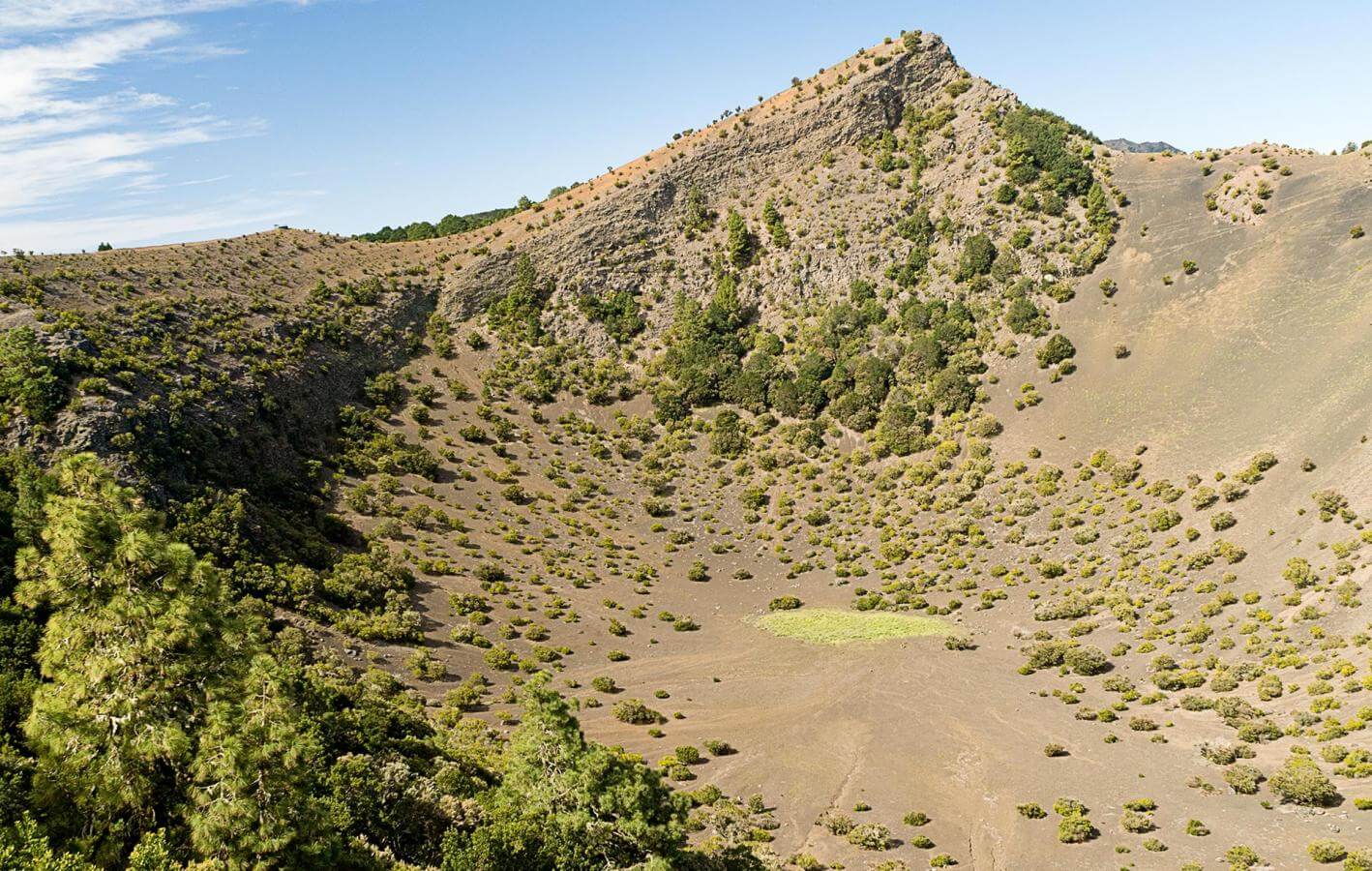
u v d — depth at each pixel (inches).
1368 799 1541.6
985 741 2085.4
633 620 3051.2
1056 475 3518.7
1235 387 3432.6
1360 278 3535.9
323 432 3688.5
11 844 756.0
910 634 2824.8
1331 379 3134.8
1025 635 2694.4
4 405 2383.1
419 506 3412.9
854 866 1572.3
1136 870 1477.6
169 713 892.6
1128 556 2906.0
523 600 3031.5
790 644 2859.3
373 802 1222.9
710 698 2448.3
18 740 1050.7
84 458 976.9
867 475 3981.3
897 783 1921.8
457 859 1026.1
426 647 2518.5
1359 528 2443.4
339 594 2586.1
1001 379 4116.6
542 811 1199.6
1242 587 2516.0
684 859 1216.8
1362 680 1888.5
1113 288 4237.2
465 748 1788.9
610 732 2196.1
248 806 847.7
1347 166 4264.3
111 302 3481.8
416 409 4151.1
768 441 4343.0
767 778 1961.1
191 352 3287.4
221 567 2345.0
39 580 914.1
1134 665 2374.5
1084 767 1897.1
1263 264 3941.9
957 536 3395.7
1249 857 1449.3
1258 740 1873.8
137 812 897.5
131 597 892.0
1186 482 3110.2
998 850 1621.6
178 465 2650.1
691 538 3757.4
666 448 4338.1
